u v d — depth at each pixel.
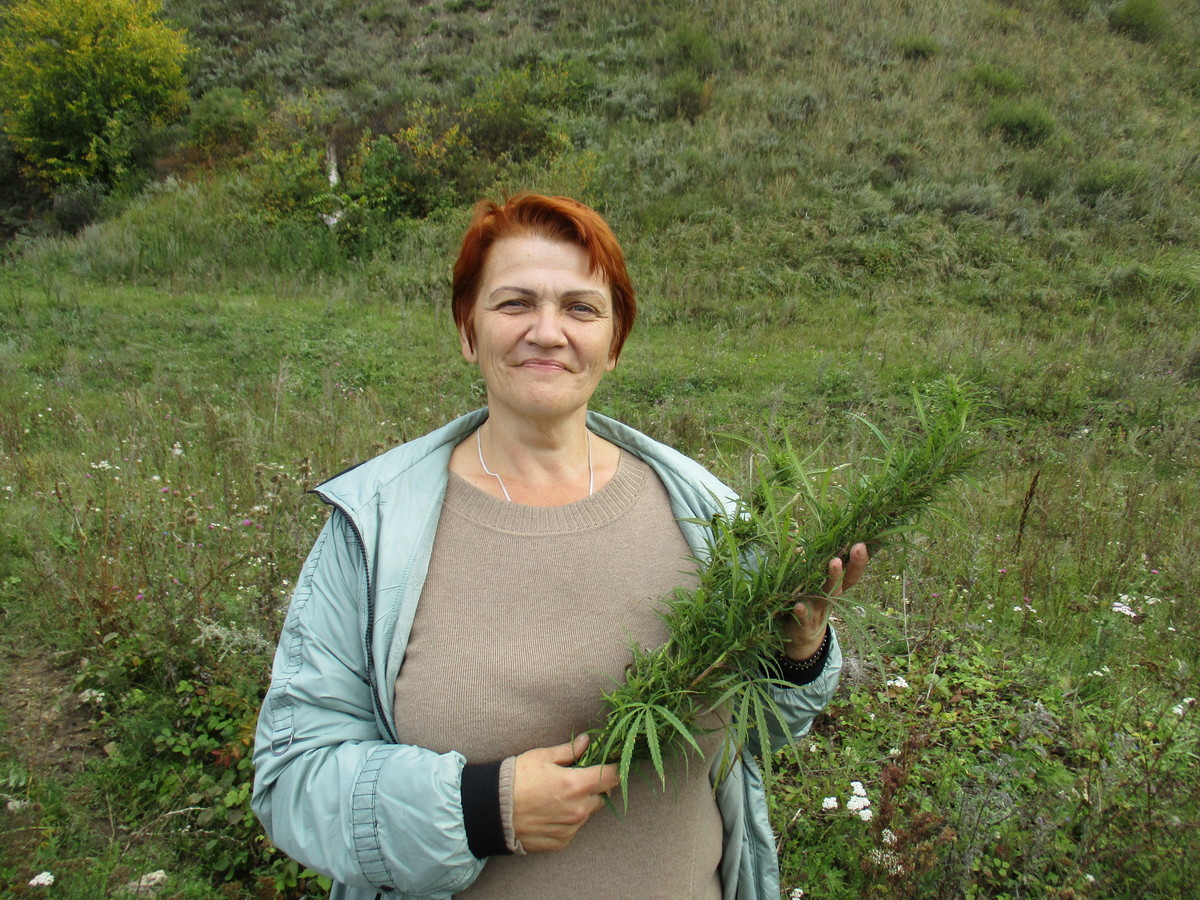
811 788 2.54
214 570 3.46
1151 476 6.49
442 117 16.02
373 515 1.31
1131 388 8.78
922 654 3.41
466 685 1.25
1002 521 5.01
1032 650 3.61
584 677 1.27
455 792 1.14
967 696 3.20
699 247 12.74
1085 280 11.92
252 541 3.82
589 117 15.80
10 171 20.78
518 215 1.39
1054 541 4.70
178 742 2.83
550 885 1.28
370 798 1.14
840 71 17.31
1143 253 12.66
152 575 3.50
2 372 8.71
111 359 9.42
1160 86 18.23
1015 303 11.51
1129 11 20.69
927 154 14.80
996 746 2.84
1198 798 2.24
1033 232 12.95
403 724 1.25
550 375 1.35
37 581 3.71
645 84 16.75
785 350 10.27
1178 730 2.65
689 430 7.23
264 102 18.84
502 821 1.13
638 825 1.31
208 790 2.61
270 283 12.90
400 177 14.88
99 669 3.13
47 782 2.67
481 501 1.36
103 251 13.82
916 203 13.41
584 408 1.45
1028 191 14.02
